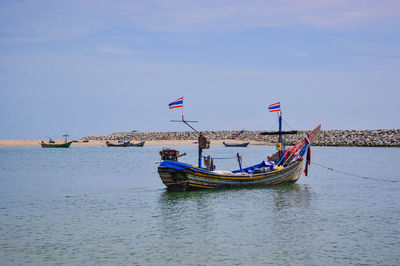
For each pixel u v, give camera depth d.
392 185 40.91
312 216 26.30
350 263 17.98
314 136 43.16
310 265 17.83
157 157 100.12
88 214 27.69
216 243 20.77
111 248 20.16
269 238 21.48
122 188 40.28
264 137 188.75
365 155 102.44
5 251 19.77
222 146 177.75
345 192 36.06
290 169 40.38
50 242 21.17
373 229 23.08
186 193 34.66
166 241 21.17
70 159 92.69
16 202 32.59
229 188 36.34
